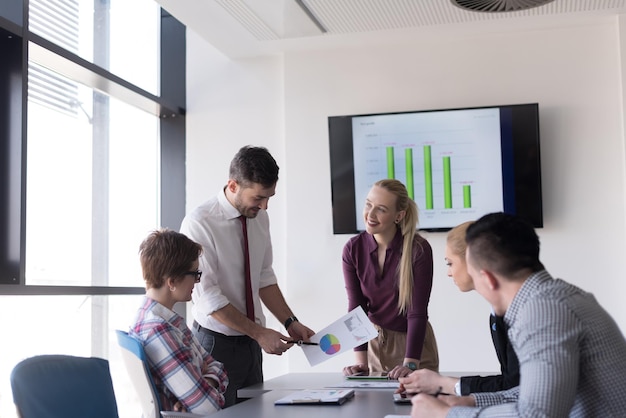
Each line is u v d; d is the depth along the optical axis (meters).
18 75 3.49
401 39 4.86
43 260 3.90
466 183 4.73
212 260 3.09
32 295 3.58
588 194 4.64
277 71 5.14
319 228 4.92
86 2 4.38
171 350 2.47
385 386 2.71
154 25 5.20
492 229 1.79
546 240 4.67
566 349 1.63
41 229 3.89
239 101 5.17
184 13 4.39
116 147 4.66
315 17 4.39
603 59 4.68
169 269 2.60
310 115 4.99
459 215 4.73
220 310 2.96
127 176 4.77
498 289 1.81
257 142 5.12
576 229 4.64
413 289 3.17
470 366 4.68
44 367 2.15
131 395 4.56
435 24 4.55
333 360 4.82
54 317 3.89
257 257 3.27
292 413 2.11
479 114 4.73
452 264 2.37
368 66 4.94
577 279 4.61
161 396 2.49
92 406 2.24
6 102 3.49
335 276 4.88
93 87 4.44
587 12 4.46
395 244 3.21
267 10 4.26
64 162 4.12
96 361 2.33
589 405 1.71
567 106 4.70
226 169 5.14
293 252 4.93
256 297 3.28
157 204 5.16
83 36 4.34
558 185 4.68
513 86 4.77
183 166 5.19
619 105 4.63
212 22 4.53
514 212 4.66
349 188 4.86
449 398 2.09
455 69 4.84
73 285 4.14
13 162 3.46
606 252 4.59
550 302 1.68
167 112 5.14
